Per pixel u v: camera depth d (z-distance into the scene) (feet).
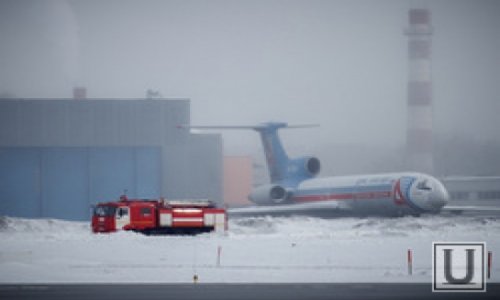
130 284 522.88
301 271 590.96
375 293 483.10
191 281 539.70
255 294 478.59
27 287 507.71
